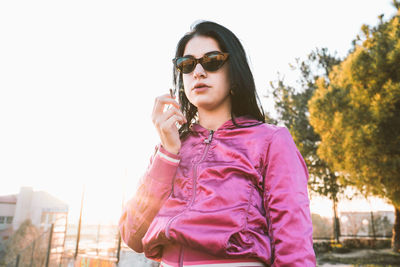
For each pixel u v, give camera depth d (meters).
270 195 0.73
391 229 15.05
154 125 0.90
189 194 0.79
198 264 0.70
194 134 0.95
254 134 0.83
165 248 0.81
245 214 0.70
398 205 8.34
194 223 0.71
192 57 0.94
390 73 8.53
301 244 0.65
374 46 9.26
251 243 0.68
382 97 8.23
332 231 15.91
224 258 0.68
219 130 0.89
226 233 0.67
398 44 8.12
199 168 0.81
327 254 12.19
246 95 0.94
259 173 0.77
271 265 0.68
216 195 0.73
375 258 10.65
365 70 8.84
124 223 0.94
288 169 0.75
